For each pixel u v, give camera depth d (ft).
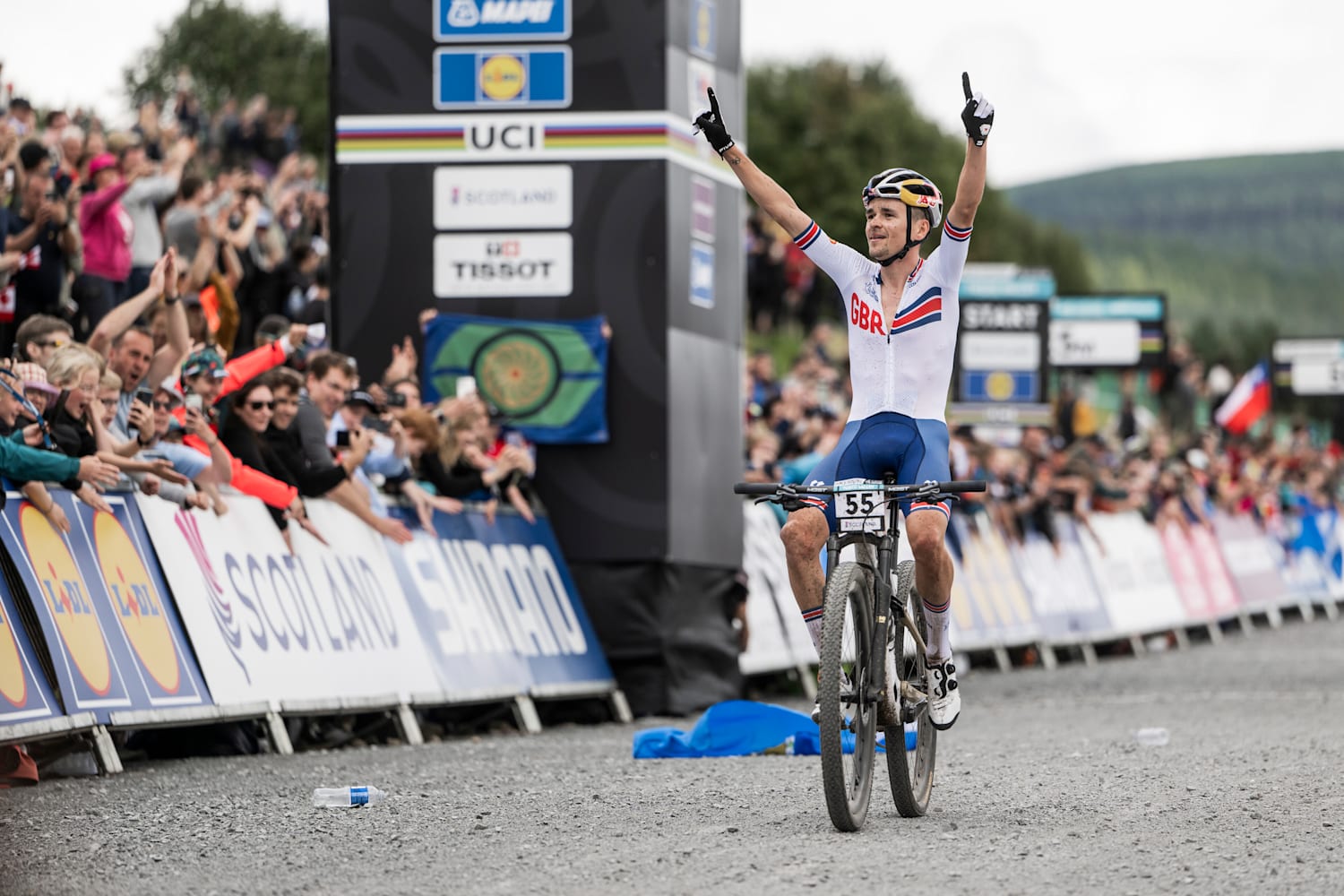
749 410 112.37
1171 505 169.27
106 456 59.47
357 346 86.84
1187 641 166.71
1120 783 52.21
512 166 86.17
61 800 49.52
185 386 67.51
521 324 85.71
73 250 75.82
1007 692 102.42
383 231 86.74
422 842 41.68
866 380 44.93
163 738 63.41
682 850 39.52
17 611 53.93
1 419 55.93
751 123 386.32
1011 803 47.78
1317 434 345.92
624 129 85.66
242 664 63.36
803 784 52.95
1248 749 62.34
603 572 86.02
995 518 134.72
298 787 53.06
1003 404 156.46
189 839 42.45
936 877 35.60
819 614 43.01
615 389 85.76
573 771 57.41
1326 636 167.94
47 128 95.71
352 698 67.92
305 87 257.96
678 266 86.69
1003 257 460.96
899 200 44.75
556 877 36.50
